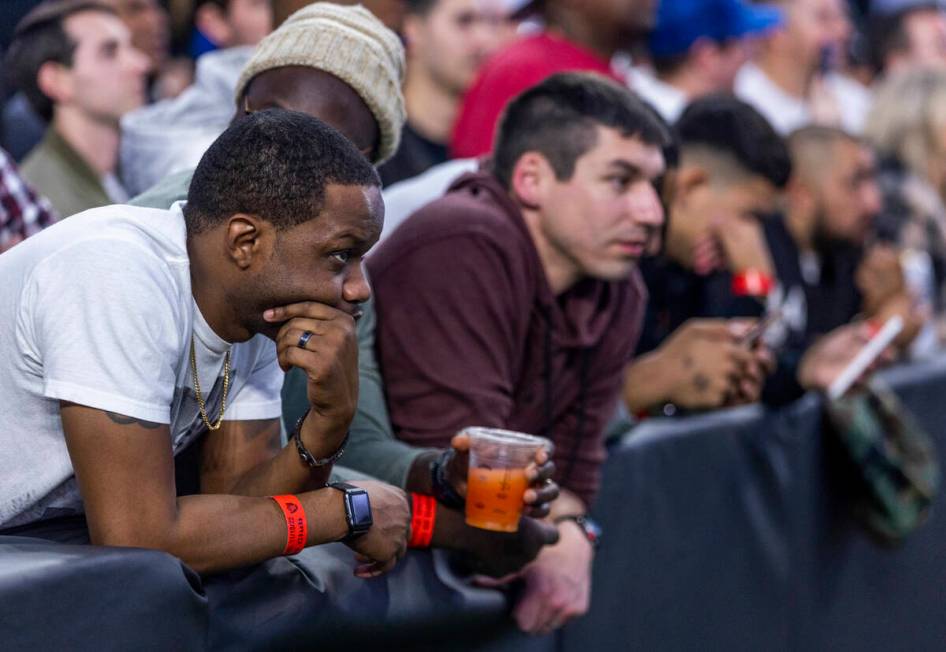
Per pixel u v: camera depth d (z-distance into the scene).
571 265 6.59
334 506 4.87
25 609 3.97
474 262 6.27
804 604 9.91
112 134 9.16
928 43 17.12
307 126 4.46
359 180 4.46
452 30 11.01
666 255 9.11
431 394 6.25
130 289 4.31
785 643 9.69
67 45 8.94
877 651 10.98
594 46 9.98
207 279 4.50
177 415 4.79
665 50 11.88
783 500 9.53
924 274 12.81
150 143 8.29
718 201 9.02
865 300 11.15
